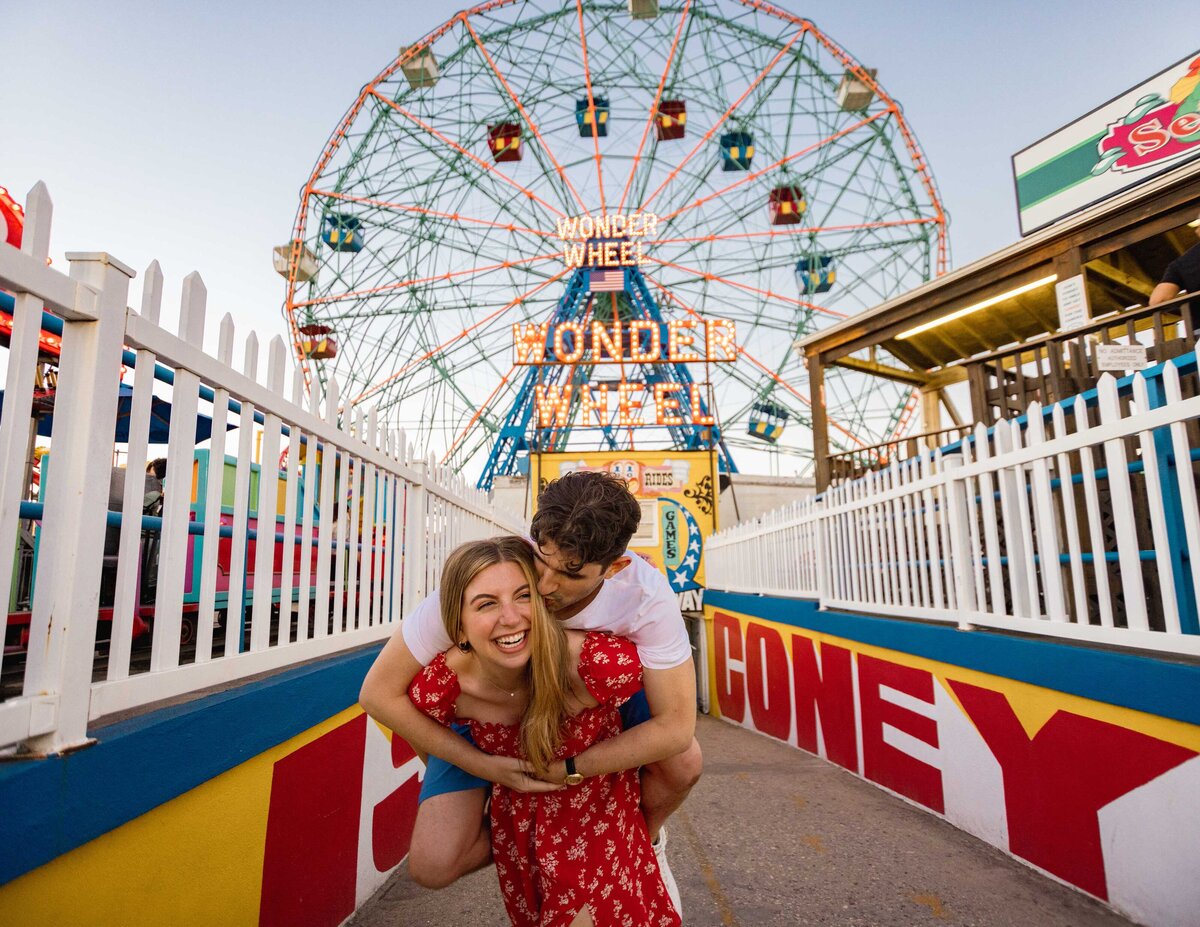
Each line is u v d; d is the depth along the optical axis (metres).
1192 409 2.38
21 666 3.27
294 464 2.69
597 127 28.08
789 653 6.27
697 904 2.88
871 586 4.95
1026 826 3.14
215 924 1.90
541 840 1.87
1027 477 4.13
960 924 2.61
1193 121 7.43
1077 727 2.85
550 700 1.72
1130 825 2.58
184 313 2.00
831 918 2.71
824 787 4.61
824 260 28.31
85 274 1.64
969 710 3.59
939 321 8.63
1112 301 8.49
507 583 1.69
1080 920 2.59
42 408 3.51
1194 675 2.30
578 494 1.68
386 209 28.34
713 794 4.54
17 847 1.25
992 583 3.53
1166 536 2.59
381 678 1.85
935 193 26.66
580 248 24.00
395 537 3.95
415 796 3.69
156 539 4.46
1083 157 8.48
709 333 14.98
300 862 2.42
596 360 15.30
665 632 1.84
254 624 2.39
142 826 1.63
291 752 2.37
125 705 1.67
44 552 1.48
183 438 2.00
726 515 17.84
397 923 2.76
